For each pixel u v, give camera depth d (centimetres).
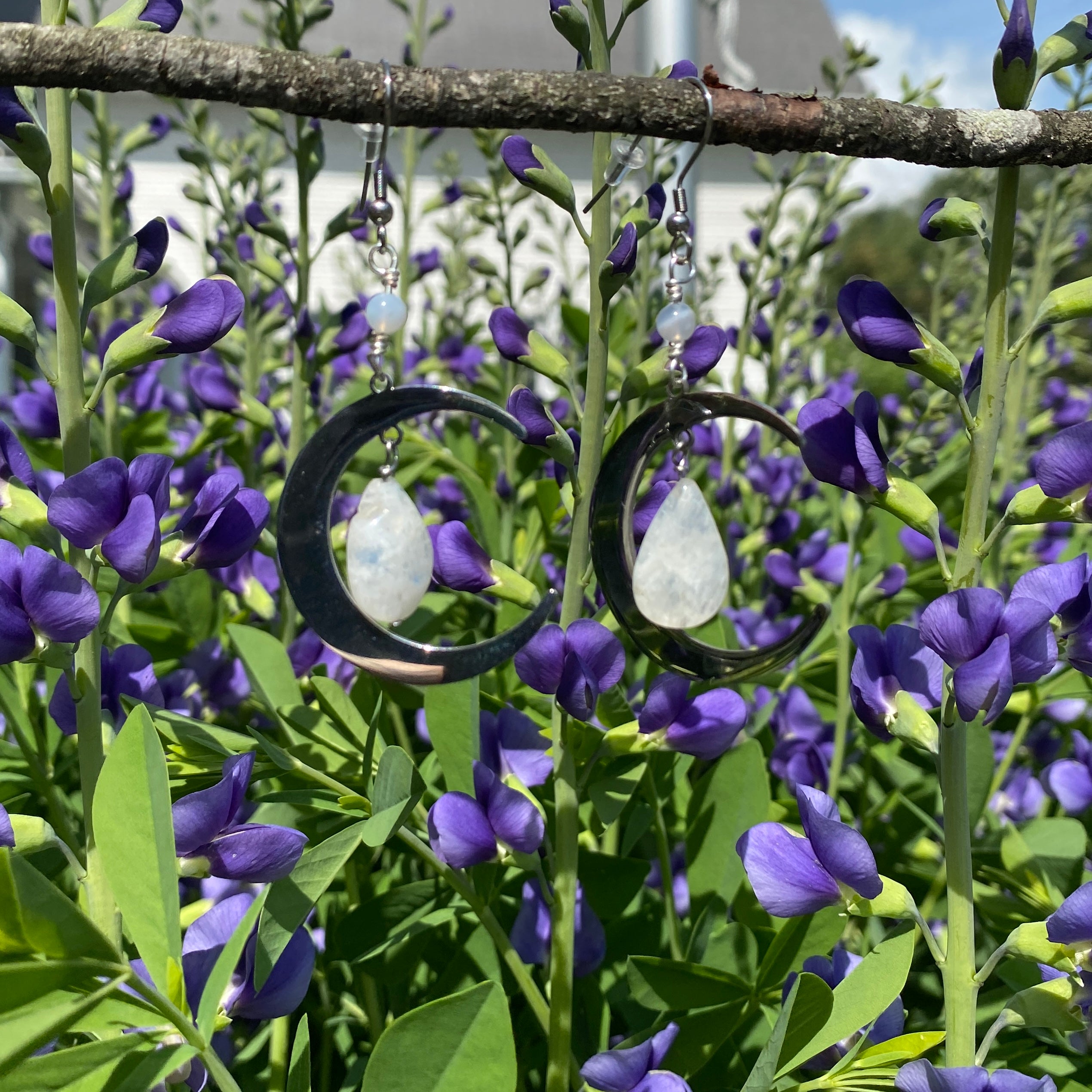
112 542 15
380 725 23
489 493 35
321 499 15
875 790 31
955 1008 16
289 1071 15
